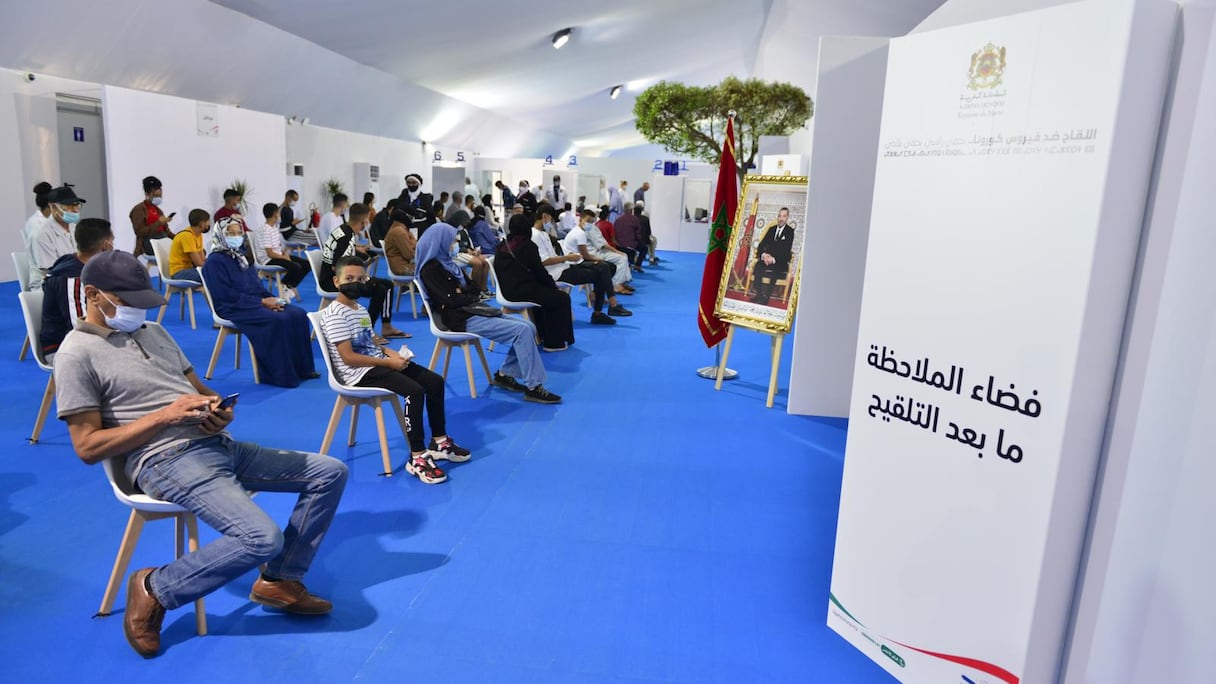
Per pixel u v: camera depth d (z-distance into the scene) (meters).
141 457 2.23
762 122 13.98
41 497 3.33
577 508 3.41
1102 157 1.63
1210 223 1.54
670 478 3.79
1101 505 1.82
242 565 2.22
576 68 17.59
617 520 3.30
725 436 4.44
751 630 2.50
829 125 4.46
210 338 6.57
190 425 2.30
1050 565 1.85
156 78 10.26
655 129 14.21
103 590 2.61
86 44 8.93
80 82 9.38
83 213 10.02
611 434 4.43
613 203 16.66
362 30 11.61
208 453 2.31
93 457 2.15
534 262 6.43
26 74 8.79
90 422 2.16
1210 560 1.49
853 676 2.28
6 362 5.54
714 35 17.38
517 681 2.21
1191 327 1.58
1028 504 1.86
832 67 4.37
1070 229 1.71
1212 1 1.54
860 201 4.57
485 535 3.12
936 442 2.07
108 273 2.19
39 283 5.46
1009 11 2.35
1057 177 1.73
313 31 11.47
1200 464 1.54
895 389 2.17
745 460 4.06
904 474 2.17
